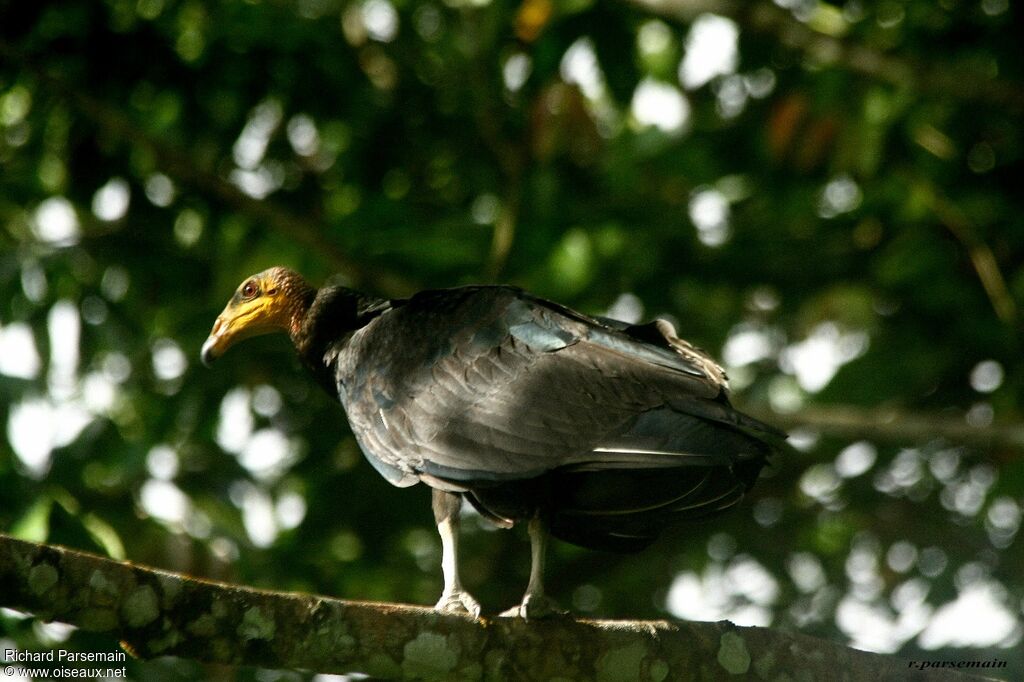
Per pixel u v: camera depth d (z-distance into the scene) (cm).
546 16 1152
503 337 703
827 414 1151
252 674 1015
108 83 1234
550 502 684
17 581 524
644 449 628
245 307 878
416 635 590
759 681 637
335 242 1212
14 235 1281
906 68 1127
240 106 1272
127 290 1268
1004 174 1272
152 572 550
